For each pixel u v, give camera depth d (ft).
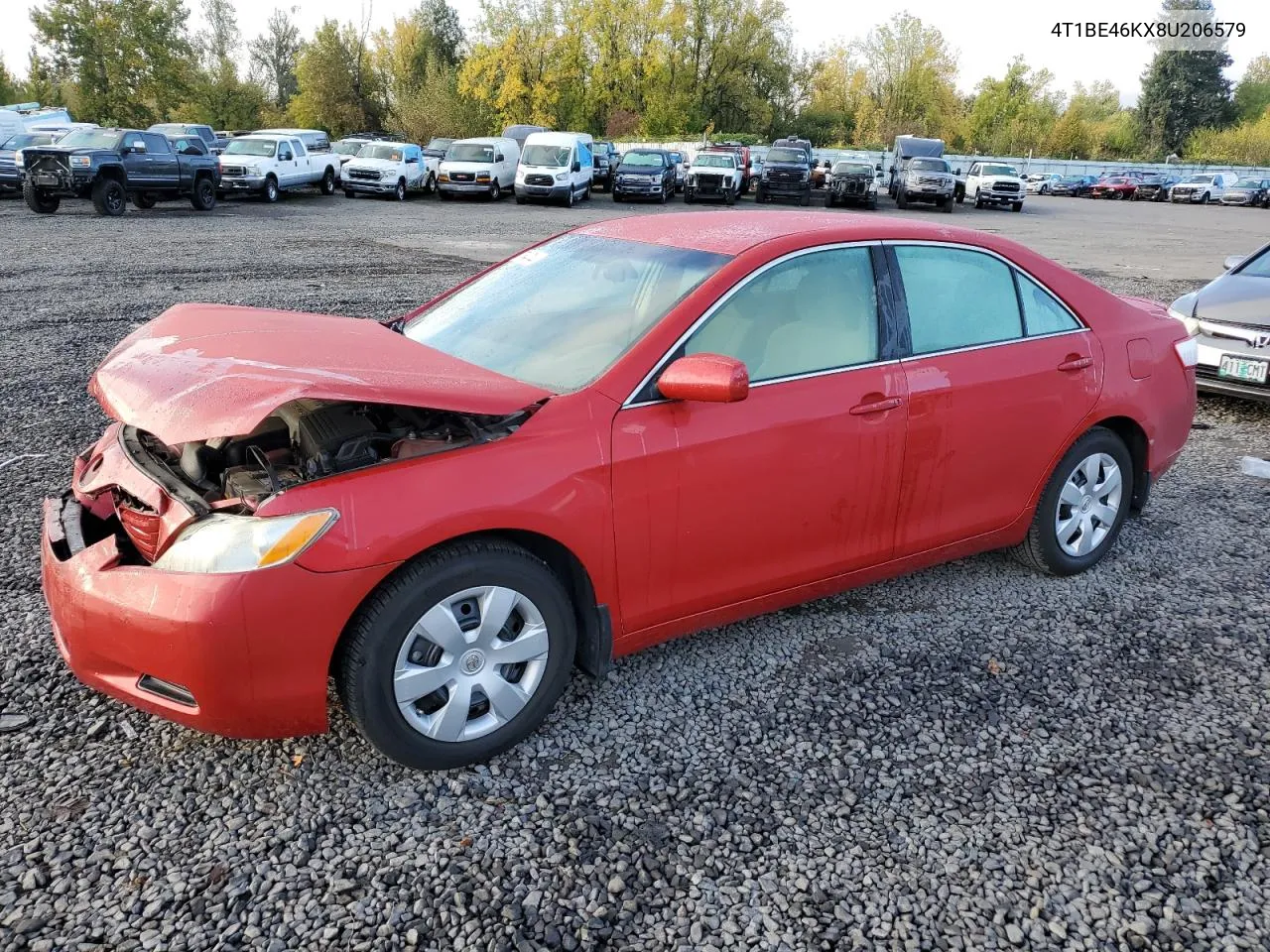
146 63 170.60
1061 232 81.87
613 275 11.39
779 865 8.30
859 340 11.29
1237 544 15.46
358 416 9.62
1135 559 14.79
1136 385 13.83
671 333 10.00
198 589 7.97
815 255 11.14
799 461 10.66
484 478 8.81
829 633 12.34
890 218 12.64
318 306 33.17
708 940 7.47
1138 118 299.99
